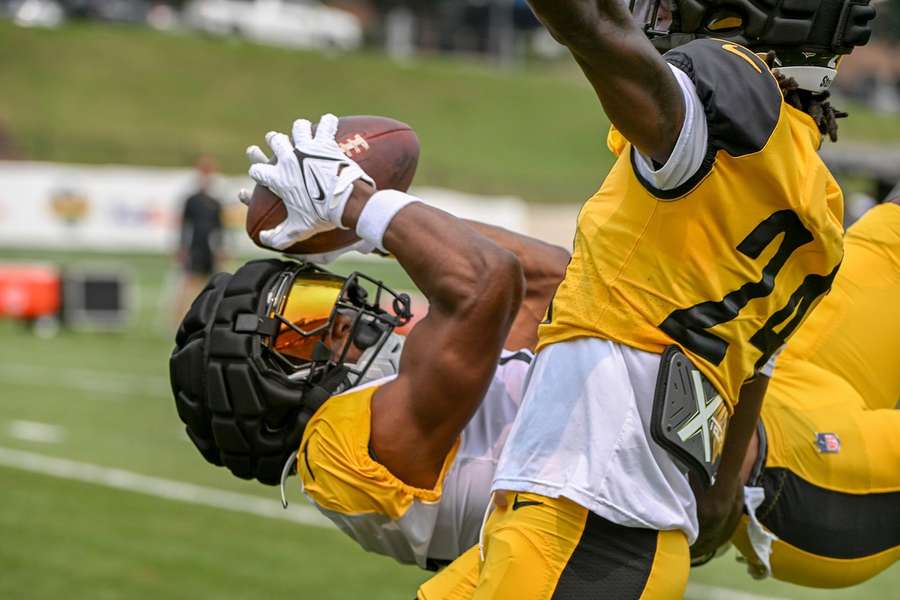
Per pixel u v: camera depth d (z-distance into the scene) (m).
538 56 164.12
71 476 27.14
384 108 128.50
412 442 8.95
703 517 9.63
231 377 9.23
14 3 139.12
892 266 11.33
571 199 110.75
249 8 145.25
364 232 8.88
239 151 112.94
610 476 8.23
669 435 8.12
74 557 21.47
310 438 9.23
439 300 8.73
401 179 9.71
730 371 8.44
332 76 131.38
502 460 8.74
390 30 156.25
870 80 130.75
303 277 9.62
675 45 8.73
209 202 50.06
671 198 7.93
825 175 8.30
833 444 10.73
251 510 25.03
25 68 120.19
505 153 121.50
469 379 8.74
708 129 7.80
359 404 9.10
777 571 11.30
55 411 34.25
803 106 8.63
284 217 9.35
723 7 8.44
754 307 8.27
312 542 23.00
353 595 19.89
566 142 126.38
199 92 123.06
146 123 115.44
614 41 7.34
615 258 8.24
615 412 8.25
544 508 8.41
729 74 7.84
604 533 8.38
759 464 10.47
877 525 11.02
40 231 79.69
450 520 9.42
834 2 8.38
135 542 22.48
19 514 24.06
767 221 8.05
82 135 110.31
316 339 9.45
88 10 143.12
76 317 52.16
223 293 9.50
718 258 8.05
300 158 9.02
